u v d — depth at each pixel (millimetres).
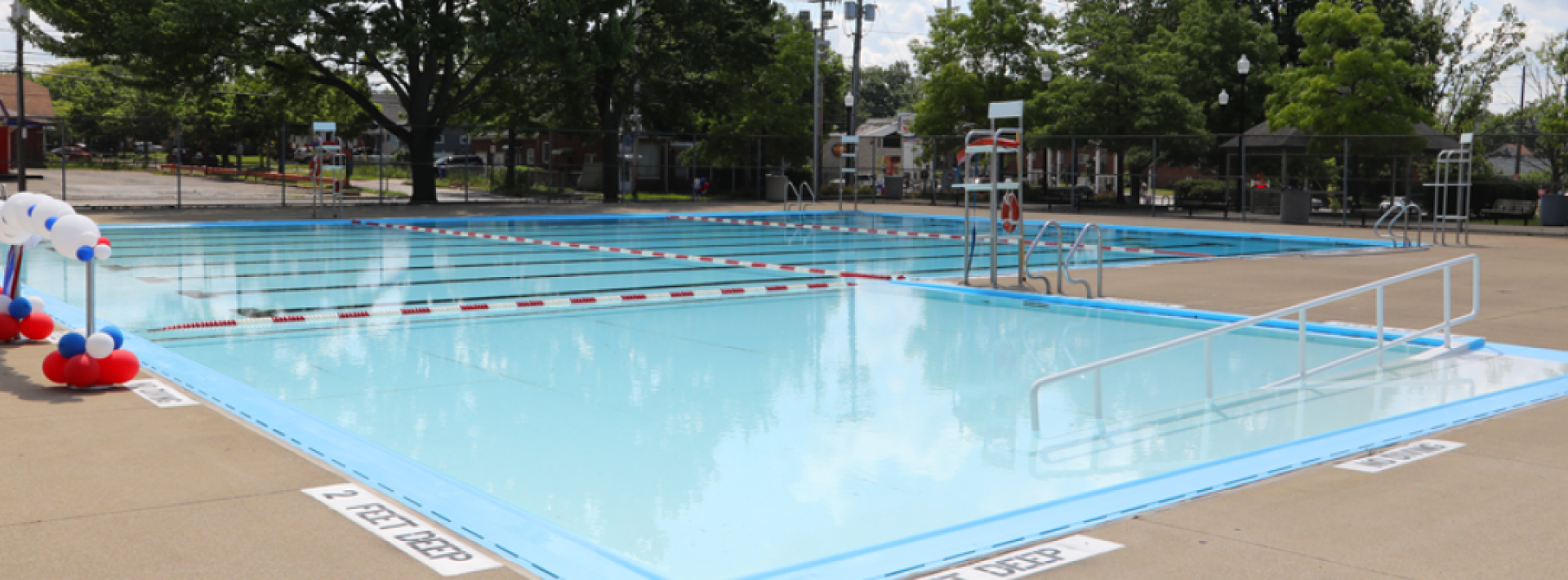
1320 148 32219
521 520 4648
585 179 44312
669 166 40594
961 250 19953
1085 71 39375
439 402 7273
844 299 12664
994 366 8688
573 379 8047
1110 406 7301
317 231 22734
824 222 28109
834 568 4094
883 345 9633
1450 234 23719
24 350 8352
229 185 44969
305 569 3928
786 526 4863
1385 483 5164
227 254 17531
